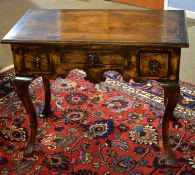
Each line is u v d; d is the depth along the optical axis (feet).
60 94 8.39
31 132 6.55
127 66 5.55
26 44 5.53
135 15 6.30
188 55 10.23
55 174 6.15
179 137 6.86
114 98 8.16
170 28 5.71
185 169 6.13
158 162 6.30
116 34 5.55
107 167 6.26
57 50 5.55
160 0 13.47
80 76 9.12
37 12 6.62
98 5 14.52
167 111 5.89
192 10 12.70
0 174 6.17
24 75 5.86
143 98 8.10
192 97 8.12
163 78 5.57
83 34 5.59
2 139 7.01
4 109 7.91
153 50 5.35
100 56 5.51
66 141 6.90
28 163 6.42
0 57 10.48
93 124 7.33
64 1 15.06
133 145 6.72
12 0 15.34
